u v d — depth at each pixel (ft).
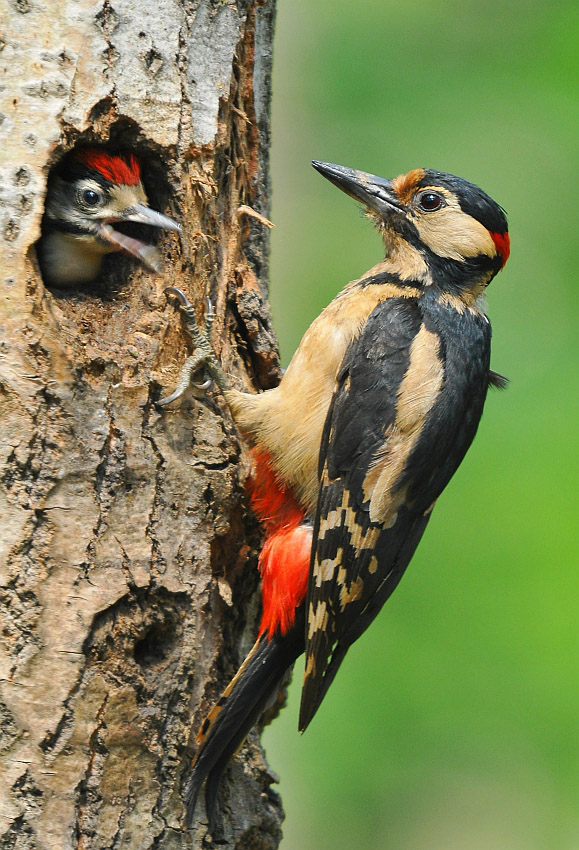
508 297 62.90
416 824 53.57
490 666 53.62
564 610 53.16
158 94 31.37
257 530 34.65
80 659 28.66
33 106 29.37
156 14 31.30
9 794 27.68
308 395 34.40
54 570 28.68
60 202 32.71
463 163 64.44
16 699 27.91
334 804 54.24
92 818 28.71
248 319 34.71
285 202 66.33
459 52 66.80
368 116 66.23
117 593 29.43
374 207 37.65
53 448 28.91
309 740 55.47
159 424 30.78
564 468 56.49
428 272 37.04
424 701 54.24
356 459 34.19
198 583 31.09
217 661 32.60
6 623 28.07
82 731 28.58
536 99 65.36
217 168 33.27
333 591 33.45
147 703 30.09
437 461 34.99
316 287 65.16
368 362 34.55
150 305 31.65
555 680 52.70
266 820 33.42
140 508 30.22
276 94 67.00
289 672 35.24
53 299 29.68
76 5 30.04
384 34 67.36
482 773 53.42
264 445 33.94
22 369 28.60
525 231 63.72
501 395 59.57
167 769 30.22
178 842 30.17
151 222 31.86
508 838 52.70
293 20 67.56
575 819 51.70
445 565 55.83
